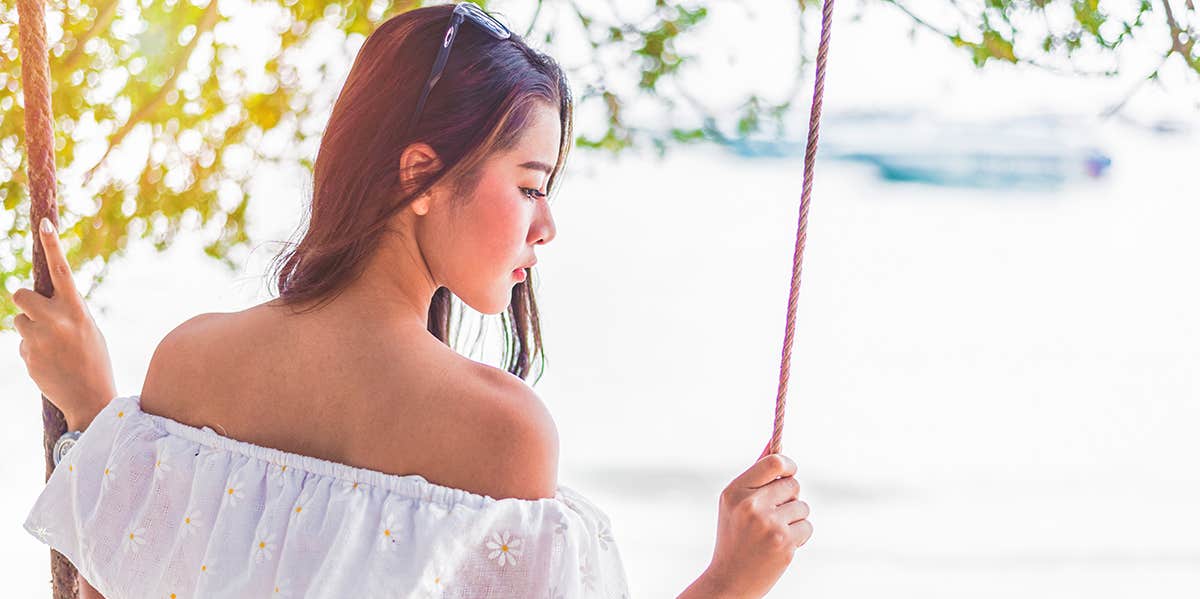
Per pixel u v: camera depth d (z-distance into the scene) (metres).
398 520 1.13
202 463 1.24
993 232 16.81
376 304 1.22
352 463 1.17
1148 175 16.61
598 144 3.01
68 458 1.35
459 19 1.23
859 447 10.05
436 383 1.16
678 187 18.38
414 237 1.24
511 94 1.22
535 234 1.27
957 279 15.28
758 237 16.81
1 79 2.43
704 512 8.49
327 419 1.19
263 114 2.85
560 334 13.01
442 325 1.52
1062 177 16.56
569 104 1.32
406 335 1.20
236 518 1.20
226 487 1.22
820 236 16.92
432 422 1.15
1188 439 10.28
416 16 1.26
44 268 1.51
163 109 2.83
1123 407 11.16
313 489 1.17
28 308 1.50
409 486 1.14
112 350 9.34
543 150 1.25
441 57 1.21
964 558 7.81
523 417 1.15
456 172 1.20
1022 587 7.29
